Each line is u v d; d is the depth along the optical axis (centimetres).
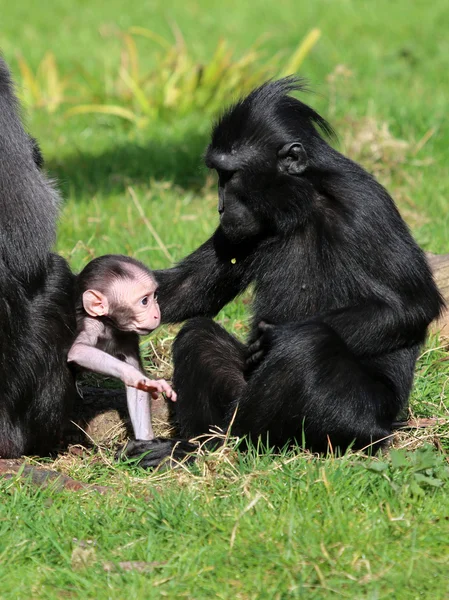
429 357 1309
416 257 1093
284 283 1129
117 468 1022
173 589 771
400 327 1065
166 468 1017
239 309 1493
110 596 762
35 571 806
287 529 848
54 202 1038
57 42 3669
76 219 1866
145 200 2019
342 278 1088
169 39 3688
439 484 909
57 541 843
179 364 1117
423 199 2008
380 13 3922
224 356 1133
